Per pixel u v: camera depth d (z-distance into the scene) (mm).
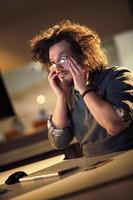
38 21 4438
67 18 4406
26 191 1299
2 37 4508
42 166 1961
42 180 1449
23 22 4461
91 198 1026
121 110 1577
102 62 1856
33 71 4930
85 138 1844
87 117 1818
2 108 4566
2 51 4539
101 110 1618
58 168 1655
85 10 4395
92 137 1797
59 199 1062
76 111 1889
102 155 1706
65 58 1816
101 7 4383
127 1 4270
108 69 1781
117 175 1120
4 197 1297
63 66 1840
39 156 2834
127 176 1074
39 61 1992
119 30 4395
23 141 4109
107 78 1729
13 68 4566
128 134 1720
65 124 2002
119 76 1692
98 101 1645
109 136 1733
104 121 1620
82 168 1475
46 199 1074
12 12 4328
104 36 4410
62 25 1936
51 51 1851
